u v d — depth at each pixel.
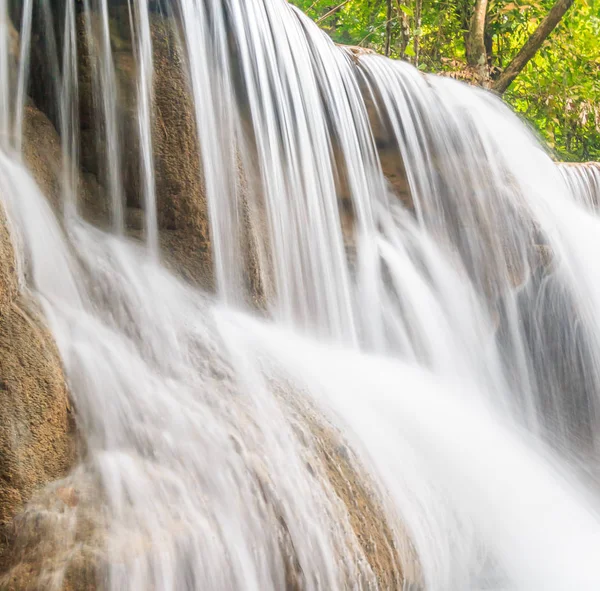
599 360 7.99
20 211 3.95
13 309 3.39
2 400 3.06
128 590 2.83
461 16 13.07
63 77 4.87
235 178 5.34
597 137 15.95
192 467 3.38
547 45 13.26
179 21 5.24
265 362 4.44
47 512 2.95
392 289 6.54
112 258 4.50
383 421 4.58
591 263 8.23
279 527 3.38
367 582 3.57
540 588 4.46
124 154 4.91
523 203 7.83
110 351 3.74
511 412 7.25
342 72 6.86
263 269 5.36
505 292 7.40
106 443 3.37
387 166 7.09
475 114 8.06
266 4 6.11
